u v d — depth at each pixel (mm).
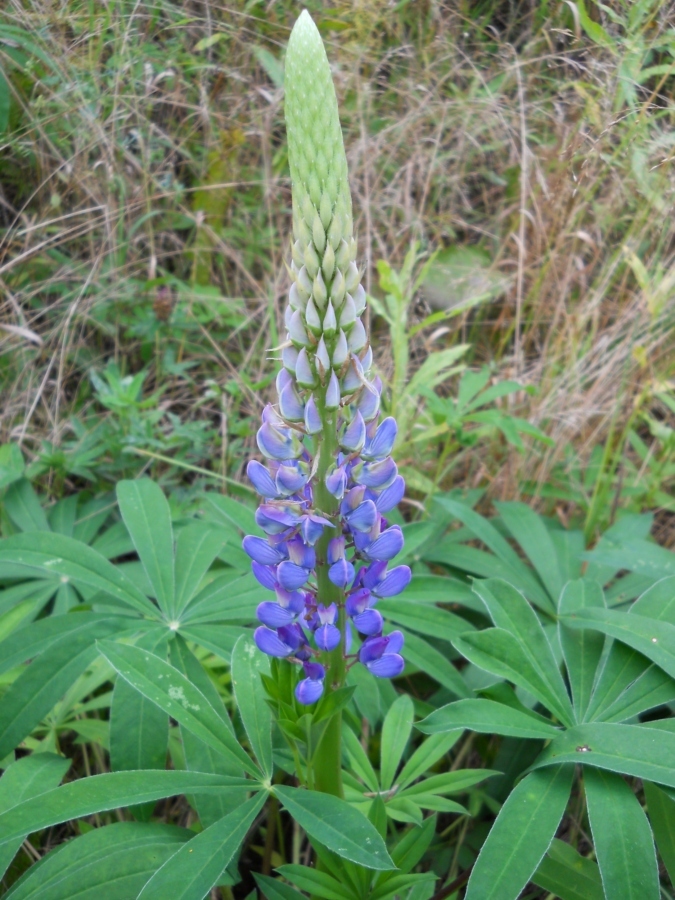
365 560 298
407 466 618
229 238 708
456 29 642
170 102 638
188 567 448
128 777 314
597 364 623
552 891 339
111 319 678
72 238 614
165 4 592
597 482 579
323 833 285
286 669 311
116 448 591
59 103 579
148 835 336
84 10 560
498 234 720
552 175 624
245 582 444
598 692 356
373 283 693
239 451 599
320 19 629
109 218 630
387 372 651
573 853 352
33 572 487
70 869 322
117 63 588
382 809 321
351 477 289
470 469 653
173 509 556
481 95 652
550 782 320
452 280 693
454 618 444
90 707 427
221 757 355
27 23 549
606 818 302
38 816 293
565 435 632
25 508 539
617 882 287
